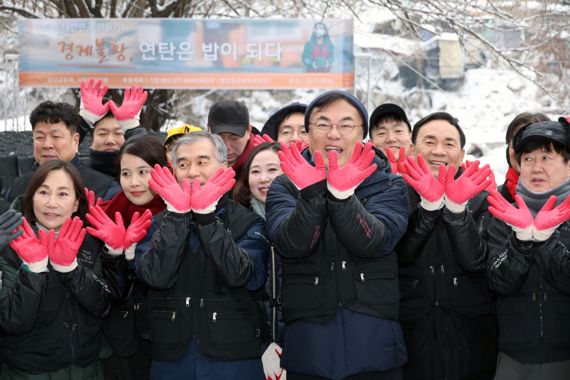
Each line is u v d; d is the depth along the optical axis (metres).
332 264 2.77
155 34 6.86
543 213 2.83
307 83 6.86
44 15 8.33
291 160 2.61
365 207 2.83
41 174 3.12
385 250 2.77
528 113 4.01
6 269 2.99
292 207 2.83
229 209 3.03
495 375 3.09
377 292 2.77
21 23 6.89
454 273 3.12
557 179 3.08
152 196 3.50
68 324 2.97
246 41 6.84
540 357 2.93
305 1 9.02
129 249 3.08
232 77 6.88
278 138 4.25
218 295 2.88
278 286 3.23
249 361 2.90
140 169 3.46
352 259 2.78
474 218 3.35
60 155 4.11
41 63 6.91
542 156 3.08
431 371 3.12
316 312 2.75
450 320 3.12
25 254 2.83
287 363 2.81
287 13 9.27
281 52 6.84
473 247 2.91
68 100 10.61
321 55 6.83
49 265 2.96
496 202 2.88
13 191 3.89
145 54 6.88
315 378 2.74
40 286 2.85
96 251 3.16
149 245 2.98
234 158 4.18
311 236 2.61
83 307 2.96
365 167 2.57
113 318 3.19
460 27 8.27
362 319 2.74
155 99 8.38
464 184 2.83
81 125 4.39
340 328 2.74
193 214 2.87
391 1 8.36
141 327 3.12
